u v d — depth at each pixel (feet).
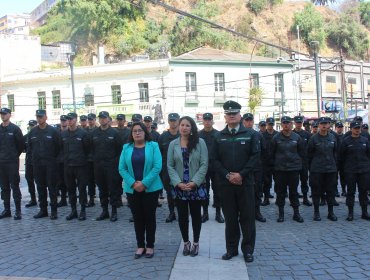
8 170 28.73
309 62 124.88
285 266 18.02
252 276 16.89
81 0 160.56
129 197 19.65
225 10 211.20
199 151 19.54
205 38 157.99
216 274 17.07
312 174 27.12
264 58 121.60
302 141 27.27
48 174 28.43
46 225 26.61
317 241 21.95
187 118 19.61
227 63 109.91
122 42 153.17
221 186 19.21
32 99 118.32
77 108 112.78
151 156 19.88
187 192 19.27
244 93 111.04
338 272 17.17
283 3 228.63
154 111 105.60
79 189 28.27
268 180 32.65
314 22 205.36
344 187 35.99
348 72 136.26
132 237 23.21
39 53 145.28
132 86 108.68
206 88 108.27
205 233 23.84
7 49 139.54
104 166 27.58
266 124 33.68
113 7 159.12
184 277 16.75
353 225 25.62
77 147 28.04
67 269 17.99
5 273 17.67
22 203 34.99
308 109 120.67
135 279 16.66
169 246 21.30
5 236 23.93
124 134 32.55
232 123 19.02
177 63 105.91
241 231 20.97
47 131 28.53
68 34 169.58
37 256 19.95
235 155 18.95
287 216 28.73
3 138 28.68
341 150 27.55
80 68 112.68
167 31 168.35
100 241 22.44
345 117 97.45
